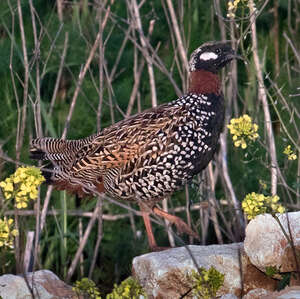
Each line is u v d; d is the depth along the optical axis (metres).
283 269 7.35
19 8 9.70
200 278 6.15
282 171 10.13
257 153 10.44
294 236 7.45
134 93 10.41
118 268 10.59
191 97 8.77
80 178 9.05
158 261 7.85
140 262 8.10
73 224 10.85
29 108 10.09
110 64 11.66
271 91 11.15
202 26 11.88
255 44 9.73
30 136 9.84
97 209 10.11
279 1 12.52
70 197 10.72
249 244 7.59
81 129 11.05
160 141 8.55
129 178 8.72
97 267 10.62
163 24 11.85
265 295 7.02
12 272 9.82
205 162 8.90
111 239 10.81
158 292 7.73
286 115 10.84
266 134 10.38
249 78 10.73
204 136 8.71
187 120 8.65
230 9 8.94
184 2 11.78
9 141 10.43
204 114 8.72
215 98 8.83
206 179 10.38
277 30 12.20
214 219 10.22
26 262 9.20
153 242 9.11
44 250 10.58
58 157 9.34
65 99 11.28
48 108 10.99
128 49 11.74
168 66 11.52
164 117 8.66
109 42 11.56
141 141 8.61
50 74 11.18
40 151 9.53
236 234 10.23
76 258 9.96
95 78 11.34
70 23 11.52
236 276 7.72
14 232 6.40
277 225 7.56
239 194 10.83
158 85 11.55
